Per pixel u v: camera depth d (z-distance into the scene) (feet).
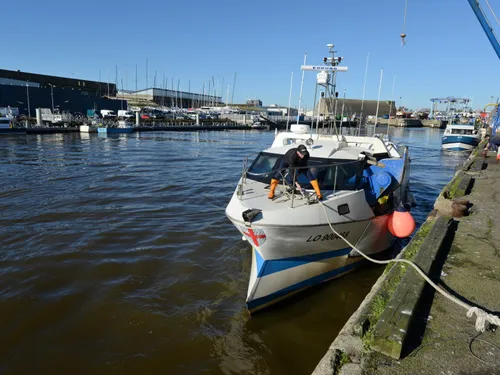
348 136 30.63
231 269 26.48
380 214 24.86
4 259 27.07
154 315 20.77
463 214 27.30
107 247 29.68
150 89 357.61
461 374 11.22
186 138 166.91
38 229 33.37
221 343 18.65
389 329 12.39
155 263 27.07
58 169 67.46
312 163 24.72
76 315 20.59
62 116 190.39
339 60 29.50
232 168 73.72
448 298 15.25
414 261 17.89
